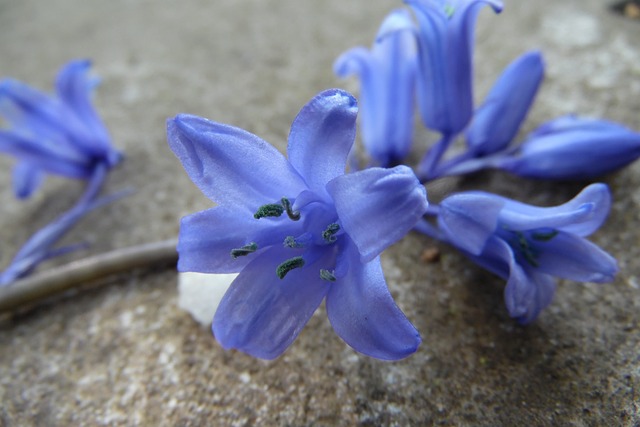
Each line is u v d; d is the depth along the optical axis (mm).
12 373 112
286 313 89
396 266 113
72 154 132
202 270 89
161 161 137
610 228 113
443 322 107
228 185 88
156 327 113
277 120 139
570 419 97
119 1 181
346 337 87
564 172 112
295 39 157
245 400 103
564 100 133
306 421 101
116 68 158
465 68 103
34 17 182
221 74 151
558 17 150
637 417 97
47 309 118
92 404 107
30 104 126
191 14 170
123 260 117
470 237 95
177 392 106
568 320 105
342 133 85
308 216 92
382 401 101
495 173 121
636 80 134
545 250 97
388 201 82
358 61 111
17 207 138
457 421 98
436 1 98
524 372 101
